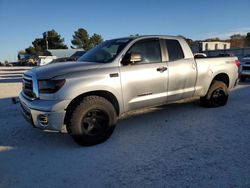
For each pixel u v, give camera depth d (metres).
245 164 3.48
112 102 4.59
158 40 5.21
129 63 4.68
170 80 5.21
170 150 4.02
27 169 3.56
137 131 4.98
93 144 4.30
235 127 5.03
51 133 4.99
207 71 6.01
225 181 3.08
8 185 3.16
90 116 4.24
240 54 31.06
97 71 4.31
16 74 26.59
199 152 3.90
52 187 3.09
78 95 4.10
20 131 5.16
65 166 3.61
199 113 6.11
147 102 4.95
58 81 3.97
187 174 3.27
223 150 3.95
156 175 3.27
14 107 7.53
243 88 10.26
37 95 4.07
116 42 5.09
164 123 5.43
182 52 5.55
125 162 3.67
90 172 3.42
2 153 4.11
